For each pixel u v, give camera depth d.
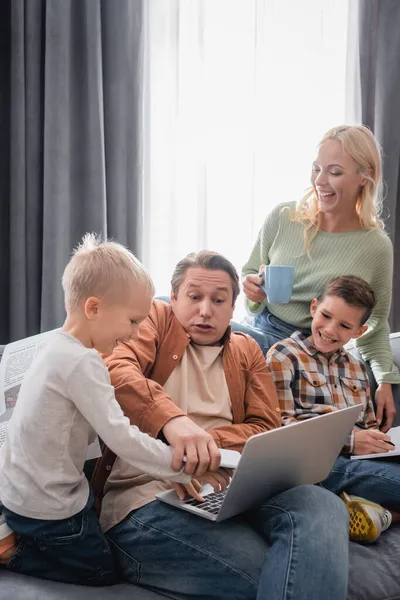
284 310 2.09
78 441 1.30
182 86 2.83
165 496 1.37
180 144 2.85
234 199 2.98
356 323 1.89
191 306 1.60
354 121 3.04
